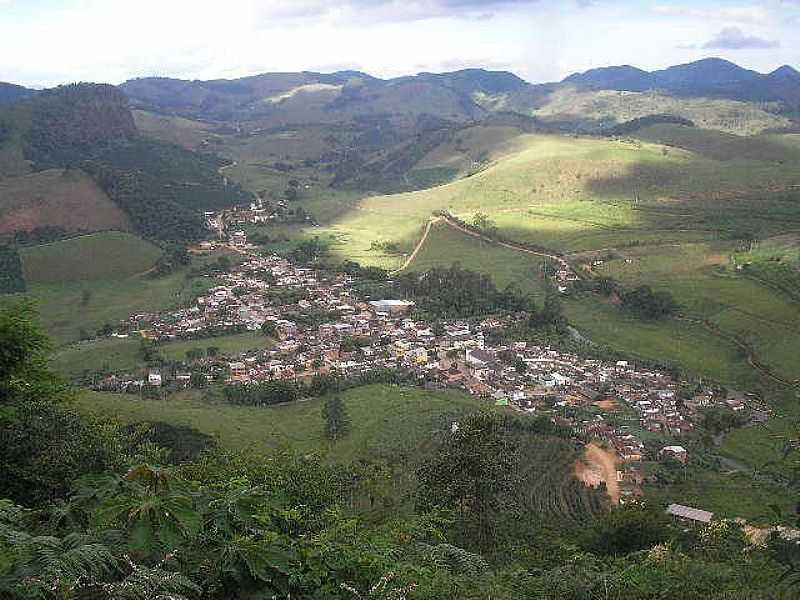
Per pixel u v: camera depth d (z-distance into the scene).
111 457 16.91
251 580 6.81
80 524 7.45
